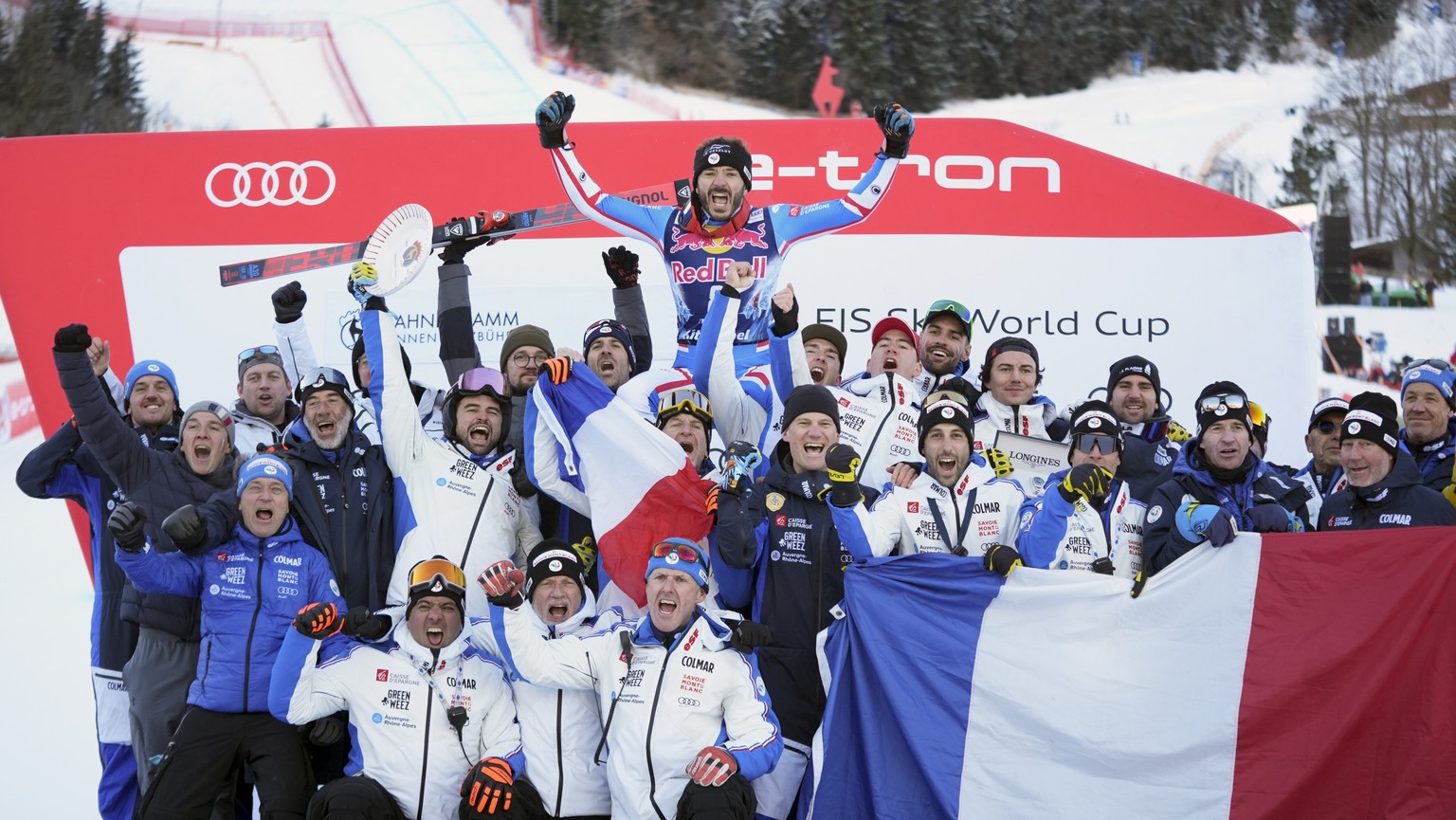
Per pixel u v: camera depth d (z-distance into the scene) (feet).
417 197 53.36
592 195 45.06
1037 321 52.80
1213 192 53.47
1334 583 31.86
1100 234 53.16
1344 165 210.79
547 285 52.60
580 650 33.06
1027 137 53.72
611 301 52.44
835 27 209.36
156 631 36.99
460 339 51.72
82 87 203.21
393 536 36.88
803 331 43.21
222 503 34.96
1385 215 205.87
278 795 32.78
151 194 53.36
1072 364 52.60
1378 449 34.50
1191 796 31.35
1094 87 237.25
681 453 36.22
